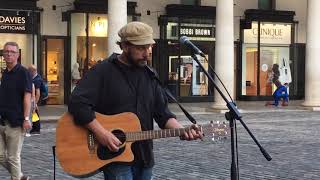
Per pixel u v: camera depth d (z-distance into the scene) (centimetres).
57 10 2277
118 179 452
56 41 2280
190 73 2520
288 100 2636
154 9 2481
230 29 2089
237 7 2675
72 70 2303
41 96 1477
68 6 2294
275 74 2722
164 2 2497
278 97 2428
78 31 2306
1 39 2145
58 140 450
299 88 2781
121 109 457
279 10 2741
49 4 2259
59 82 2298
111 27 1880
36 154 1143
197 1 2567
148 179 472
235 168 529
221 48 2080
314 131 1563
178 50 2506
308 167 1005
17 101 755
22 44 2192
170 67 2498
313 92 2256
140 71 469
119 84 457
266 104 2470
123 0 1886
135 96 461
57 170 970
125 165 453
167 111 486
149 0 2472
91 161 447
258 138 1402
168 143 1312
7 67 764
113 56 469
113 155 449
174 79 2506
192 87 2530
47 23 2259
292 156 1125
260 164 1032
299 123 1778
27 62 2205
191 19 2512
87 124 444
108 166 452
